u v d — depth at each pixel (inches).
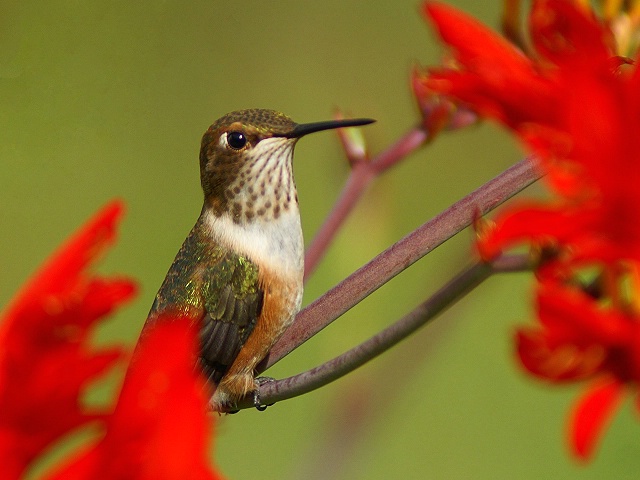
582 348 59.0
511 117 63.9
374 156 82.8
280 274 83.9
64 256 50.4
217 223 84.1
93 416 50.2
